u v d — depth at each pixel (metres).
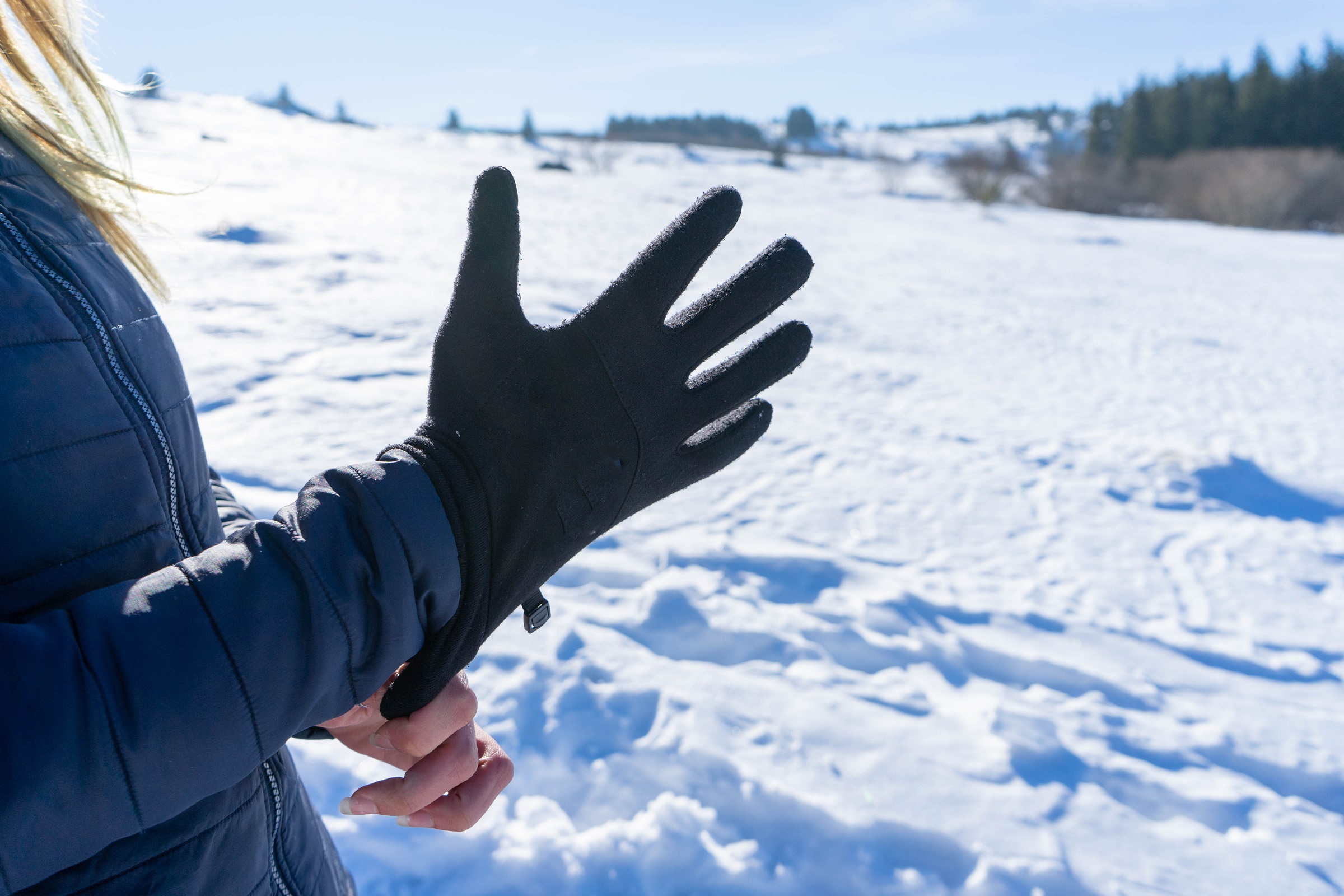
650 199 17.17
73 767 0.38
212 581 0.42
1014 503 3.80
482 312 0.52
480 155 30.25
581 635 2.41
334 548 0.45
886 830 1.83
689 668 2.31
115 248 0.63
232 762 0.43
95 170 0.59
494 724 2.03
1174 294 10.55
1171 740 2.26
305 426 3.57
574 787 1.88
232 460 3.19
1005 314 8.49
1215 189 26.73
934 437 4.62
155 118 22.98
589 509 0.53
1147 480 4.19
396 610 0.47
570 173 25.56
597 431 0.52
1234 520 3.81
